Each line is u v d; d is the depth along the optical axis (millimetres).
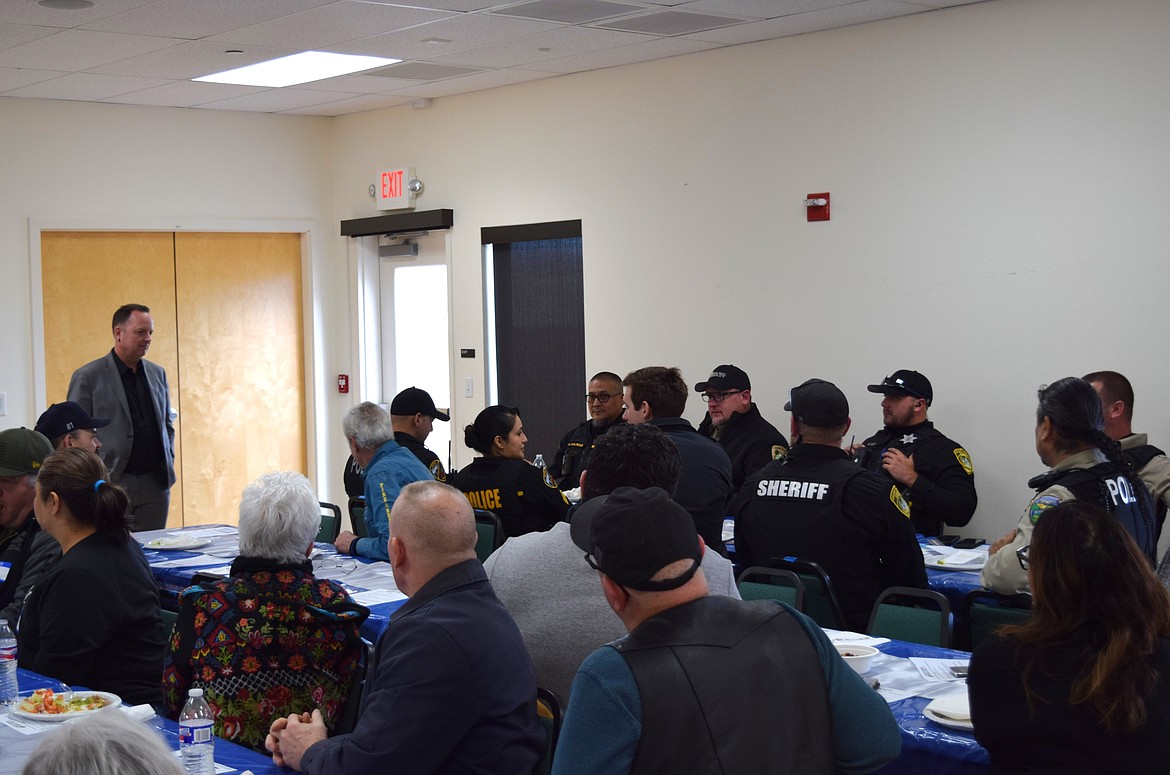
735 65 6559
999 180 5605
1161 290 5129
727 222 6668
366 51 6492
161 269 8188
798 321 6395
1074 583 1976
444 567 2438
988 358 5688
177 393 8305
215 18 5602
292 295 8828
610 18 5812
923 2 5578
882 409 5750
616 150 7180
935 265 5848
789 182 6379
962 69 5688
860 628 3807
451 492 2477
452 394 8281
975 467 5762
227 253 8492
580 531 2215
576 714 1727
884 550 3824
